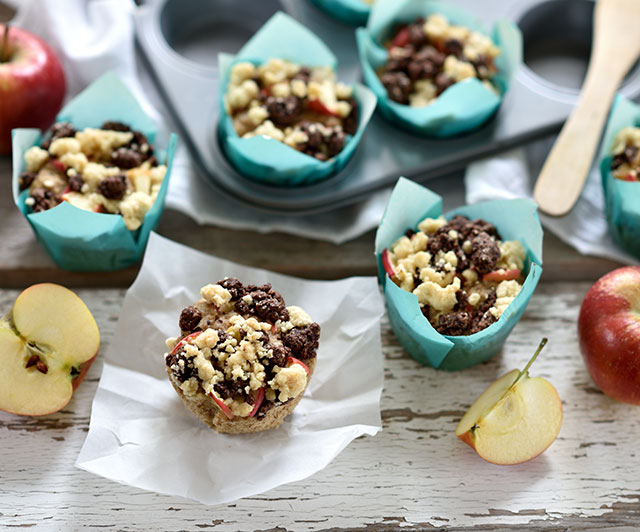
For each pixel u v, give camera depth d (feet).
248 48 2.20
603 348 1.96
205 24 2.43
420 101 2.19
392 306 1.97
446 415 2.02
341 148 2.13
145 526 1.89
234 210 2.19
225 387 1.85
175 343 1.91
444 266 1.97
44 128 2.24
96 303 2.11
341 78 2.30
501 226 2.04
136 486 1.86
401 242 2.01
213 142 2.18
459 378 2.06
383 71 2.25
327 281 2.16
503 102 2.24
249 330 1.89
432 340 1.93
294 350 1.90
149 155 2.10
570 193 2.13
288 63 2.21
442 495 1.93
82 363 1.97
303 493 1.93
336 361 2.00
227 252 2.17
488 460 1.93
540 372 2.07
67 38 2.31
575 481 1.96
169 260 2.04
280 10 2.38
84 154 2.08
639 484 1.96
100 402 1.94
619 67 2.26
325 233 2.18
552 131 2.25
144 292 2.02
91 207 2.01
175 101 2.23
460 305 1.94
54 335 1.95
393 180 2.18
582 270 2.18
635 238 2.12
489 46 2.24
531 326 2.12
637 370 1.93
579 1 2.39
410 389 2.04
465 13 2.28
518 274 2.00
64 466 1.94
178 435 1.93
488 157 2.23
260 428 1.92
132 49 2.34
